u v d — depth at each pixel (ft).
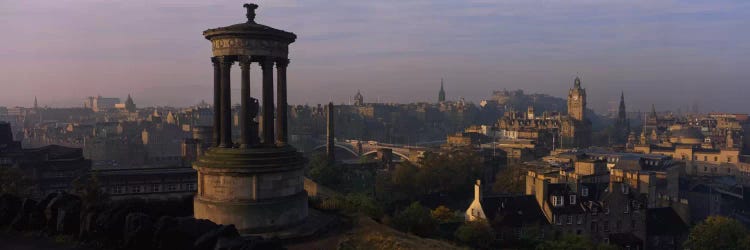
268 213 115.75
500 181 456.86
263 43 119.44
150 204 128.77
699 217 410.11
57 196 89.92
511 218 268.82
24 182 211.20
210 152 120.67
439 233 171.94
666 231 287.28
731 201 440.86
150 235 75.05
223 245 69.77
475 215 280.72
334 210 146.00
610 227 277.03
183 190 315.78
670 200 334.24
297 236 113.80
